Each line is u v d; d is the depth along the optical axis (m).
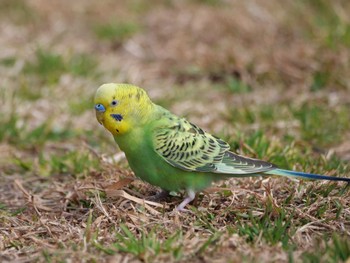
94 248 7.64
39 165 11.20
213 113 13.16
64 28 17.86
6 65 15.41
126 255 7.30
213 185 9.44
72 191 9.58
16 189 10.50
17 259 7.61
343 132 12.04
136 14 18.47
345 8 16.84
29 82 14.59
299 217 8.22
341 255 7.01
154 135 8.36
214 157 8.55
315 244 7.31
